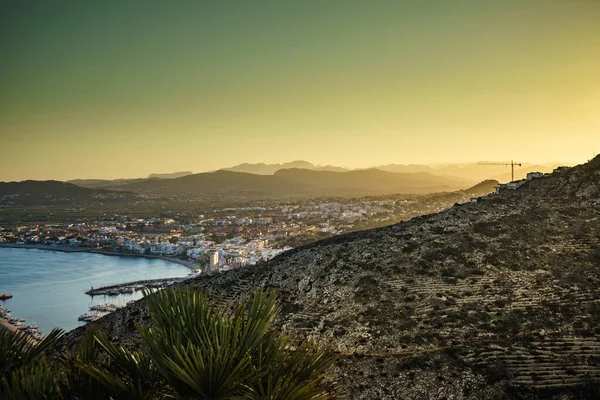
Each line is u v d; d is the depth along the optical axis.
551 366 49.88
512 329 57.16
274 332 15.17
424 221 92.75
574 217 82.81
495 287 66.81
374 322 62.56
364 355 55.69
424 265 75.00
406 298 67.19
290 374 13.80
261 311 15.28
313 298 71.56
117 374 13.53
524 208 89.81
